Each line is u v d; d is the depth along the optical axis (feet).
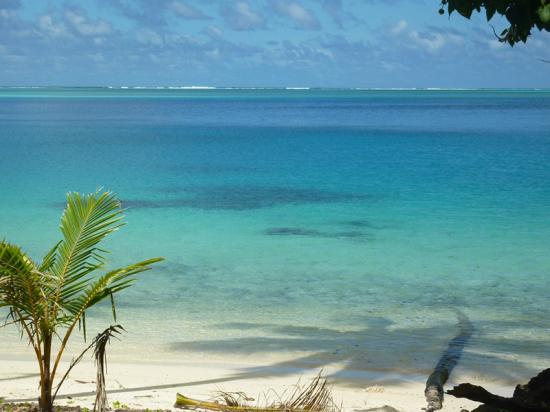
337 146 213.25
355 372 37.45
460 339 43.04
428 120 387.55
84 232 25.34
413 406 31.78
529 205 99.71
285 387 34.73
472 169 148.97
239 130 295.07
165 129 296.71
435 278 59.31
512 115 455.22
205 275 60.39
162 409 29.19
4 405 28.19
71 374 36.50
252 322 47.14
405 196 110.01
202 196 110.11
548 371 25.16
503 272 61.31
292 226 84.28
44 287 24.89
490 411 25.88
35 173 139.74
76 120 366.43
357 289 55.88
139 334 44.47
